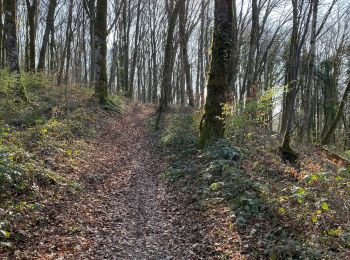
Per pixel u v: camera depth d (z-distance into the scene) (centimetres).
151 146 1662
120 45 4409
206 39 3300
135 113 2905
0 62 2370
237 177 898
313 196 750
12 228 634
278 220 683
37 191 796
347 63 3634
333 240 575
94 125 1780
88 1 2877
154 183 1116
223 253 633
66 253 609
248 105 1185
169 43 2416
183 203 908
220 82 1263
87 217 780
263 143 1272
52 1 2772
